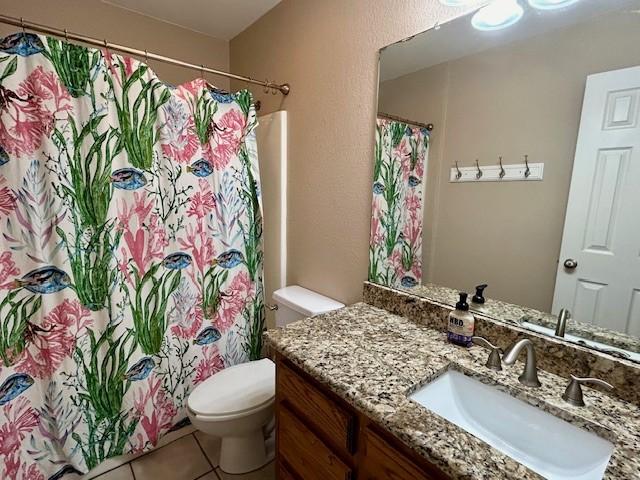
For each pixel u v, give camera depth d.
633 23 0.73
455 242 1.12
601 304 0.83
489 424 0.85
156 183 1.45
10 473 1.26
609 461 0.60
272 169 1.85
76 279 1.31
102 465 1.51
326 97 1.50
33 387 1.30
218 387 1.43
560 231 0.88
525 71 0.91
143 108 1.38
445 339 1.07
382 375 0.86
